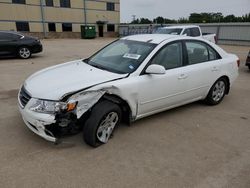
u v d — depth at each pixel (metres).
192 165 3.00
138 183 2.64
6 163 2.90
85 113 3.23
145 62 3.70
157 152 3.26
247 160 3.14
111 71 3.68
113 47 4.47
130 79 3.50
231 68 5.14
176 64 4.15
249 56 9.03
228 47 21.39
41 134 3.07
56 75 3.59
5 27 32.97
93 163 2.96
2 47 10.97
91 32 36.28
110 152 3.21
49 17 36.19
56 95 2.99
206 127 4.07
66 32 38.22
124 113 3.72
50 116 2.95
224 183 2.69
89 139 3.19
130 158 3.10
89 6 39.56
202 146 3.46
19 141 3.39
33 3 34.34
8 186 2.53
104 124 3.32
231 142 3.60
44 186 2.55
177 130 3.92
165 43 4.02
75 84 3.19
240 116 4.59
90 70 3.72
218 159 3.14
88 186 2.57
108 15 42.12
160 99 3.96
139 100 3.65
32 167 2.84
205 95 4.87
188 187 2.61
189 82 4.31
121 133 3.73
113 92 3.31
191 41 4.46
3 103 4.87
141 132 3.79
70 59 11.82
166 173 2.83
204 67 4.54
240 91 6.32
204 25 27.09
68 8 37.53
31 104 3.08
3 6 32.19
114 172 2.81
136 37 4.51
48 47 18.70
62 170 2.81
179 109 4.83
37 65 9.77
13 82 6.73
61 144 3.34
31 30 35.09
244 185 2.66
